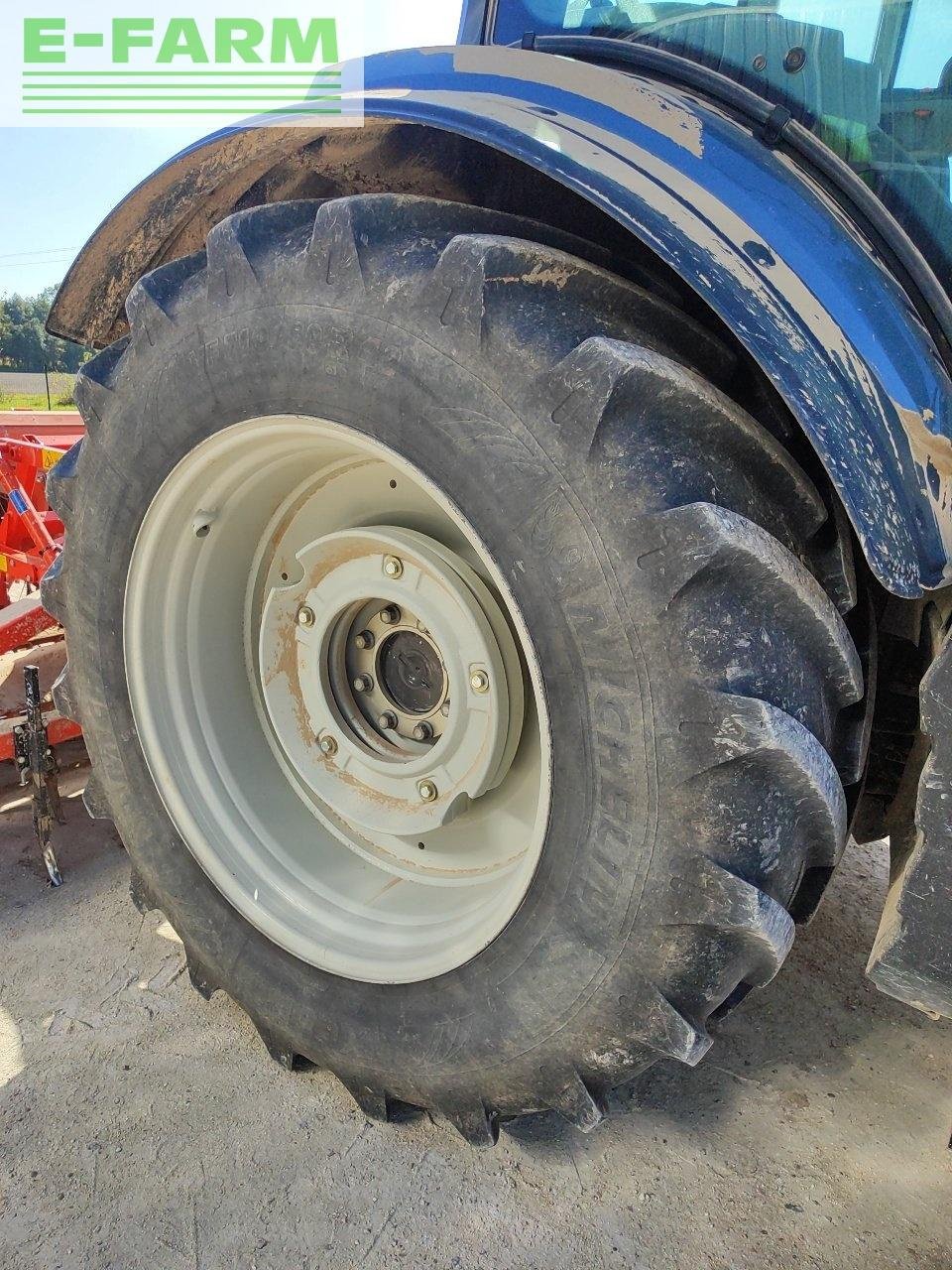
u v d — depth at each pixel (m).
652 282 1.57
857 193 1.47
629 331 1.35
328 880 1.93
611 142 1.34
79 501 1.94
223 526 1.90
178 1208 1.60
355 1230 1.56
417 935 1.72
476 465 1.34
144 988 2.17
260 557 2.01
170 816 1.95
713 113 1.50
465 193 1.73
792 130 1.52
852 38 1.52
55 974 2.22
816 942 2.34
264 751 2.06
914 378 1.28
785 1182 1.65
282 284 1.51
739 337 1.17
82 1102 1.83
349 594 1.76
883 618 1.66
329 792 1.91
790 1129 1.77
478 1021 1.54
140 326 1.73
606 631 1.27
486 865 1.77
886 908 1.48
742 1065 1.94
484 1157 1.70
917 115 1.47
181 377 1.68
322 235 1.45
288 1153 1.71
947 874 1.21
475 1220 1.57
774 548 1.23
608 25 1.90
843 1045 1.99
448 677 1.65
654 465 1.23
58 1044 1.99
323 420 1.52
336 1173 1.67
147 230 2.00
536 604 1.33
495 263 1.30
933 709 1.17
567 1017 1.44
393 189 1.79
